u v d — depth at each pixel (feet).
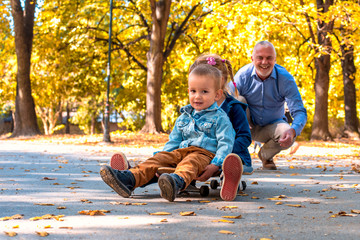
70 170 22.59
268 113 20.66
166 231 8.06
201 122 12.56
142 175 11.89
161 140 62.54
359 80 76.69
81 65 87.81
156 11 70.79
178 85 99.30
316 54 59.06
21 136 73.67
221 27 59.88
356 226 8.82
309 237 7.79
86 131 155.63
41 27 77.46
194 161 11.68
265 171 23.03
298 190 15.17
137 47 86.48
